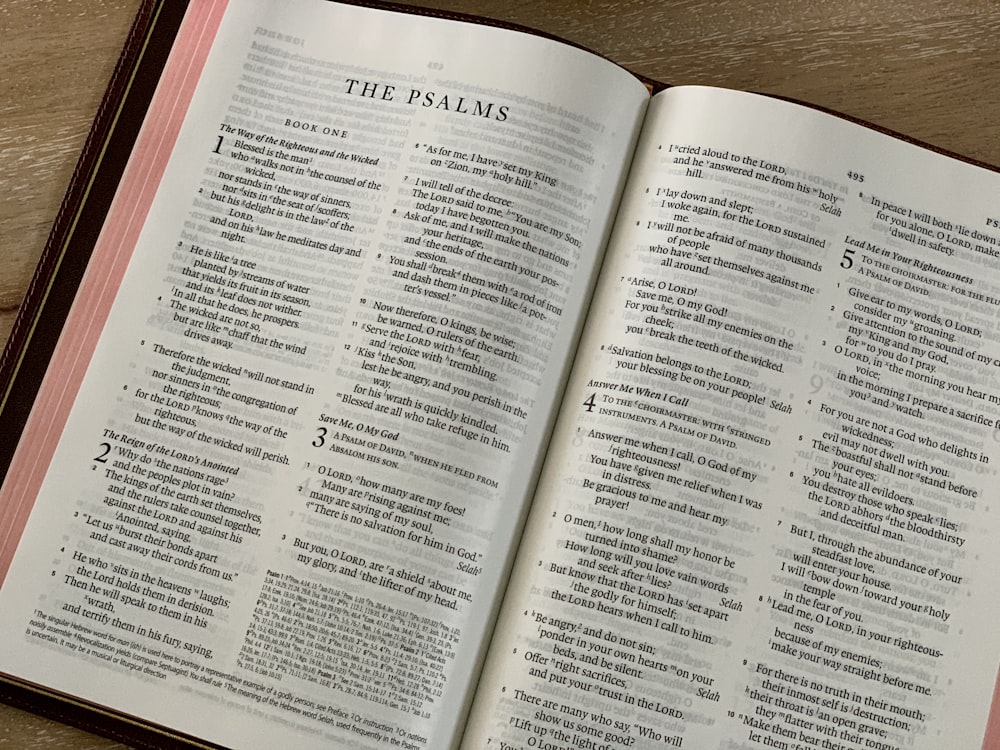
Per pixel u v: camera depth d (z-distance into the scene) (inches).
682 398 19.8
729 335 20.0
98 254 20.9
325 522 19.5
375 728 19.0
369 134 21.0
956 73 22.9
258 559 19.6
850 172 21.0
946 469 20.4
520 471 19.8
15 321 20.9
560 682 19.1
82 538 19.8
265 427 20.1
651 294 20.1
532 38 20.8
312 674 19.2
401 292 20.1
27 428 20.2
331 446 19.8
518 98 20.6
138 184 21.2
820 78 22.9
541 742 19.0
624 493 19.5
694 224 20.3
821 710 19.4
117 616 19.6
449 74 21.0
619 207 20.9
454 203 20.2
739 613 19.4
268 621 19.4
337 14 21.7
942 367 20.7
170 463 20.0
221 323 20.5
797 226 20.6
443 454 19.5
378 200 20.6
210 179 21.1
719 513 19.6
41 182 22.1
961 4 23.3
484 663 19.4
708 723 19.1
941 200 21.3
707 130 20.7
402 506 19.4
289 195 21.0
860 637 19.7
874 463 20.2
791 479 19.9
